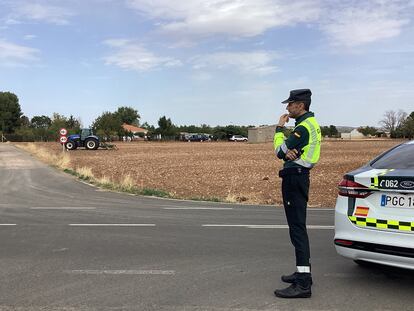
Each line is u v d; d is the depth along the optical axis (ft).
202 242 25.38
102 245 24.72
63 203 41.70
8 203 41.83
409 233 15.76
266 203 43.55
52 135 356.79
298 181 16.40
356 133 487.61
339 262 21.29
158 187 59.26
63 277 19.04
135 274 19.45
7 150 170.60
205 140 387.96
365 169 18.29
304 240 16.62
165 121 398.83
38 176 69.51
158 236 26.94
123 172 82.07
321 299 16.42
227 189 57.11
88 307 15.69
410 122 383.86
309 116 16.56
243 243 25.11
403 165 17.83
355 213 17.19
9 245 24.80
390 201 16.39
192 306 15.78
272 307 15.65
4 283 18.28
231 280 18.63
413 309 15.39
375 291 17.24
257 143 293.23
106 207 39.04
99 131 347.15
